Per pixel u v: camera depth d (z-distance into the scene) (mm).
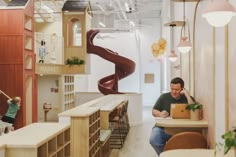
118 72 13719
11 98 8992
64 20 12414
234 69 3289
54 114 12320
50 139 3289
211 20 2814
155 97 18828
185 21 7215
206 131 4809
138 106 11344
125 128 9727
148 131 9852
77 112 4668
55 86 12344
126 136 8945
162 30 16906
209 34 4613
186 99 5359
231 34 3398
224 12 2723
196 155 3119
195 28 5938
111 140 8320
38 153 3156
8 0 10039
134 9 15320
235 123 3238
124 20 18094
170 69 13508
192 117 5008
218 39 4008
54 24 12961
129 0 13812
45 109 12109
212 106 4402
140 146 7621
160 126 4797
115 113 7586
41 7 12625
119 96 11031
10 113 8594
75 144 4488
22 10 9055
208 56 4711
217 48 4066
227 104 3545
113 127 9242
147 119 12836
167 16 13094
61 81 12305
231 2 3475
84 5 12453
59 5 14023
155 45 13047
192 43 6324
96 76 19047
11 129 7590
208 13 2779
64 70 12078
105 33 18562
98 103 7391
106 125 6492
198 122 4828
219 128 3955
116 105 7465
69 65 12117
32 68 9719
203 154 3160
